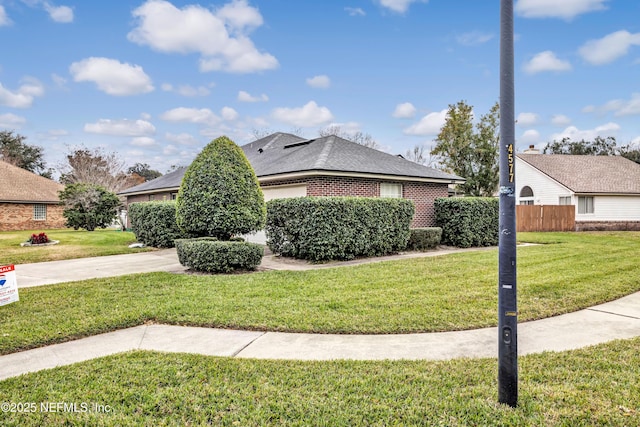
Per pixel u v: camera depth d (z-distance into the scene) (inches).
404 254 504.1
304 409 122.3
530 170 1115.3
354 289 282.8
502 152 120.0
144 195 1047.0
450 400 127.8
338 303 243.4
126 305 242.5
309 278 323.0
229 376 145.9
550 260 419.8
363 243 453.4
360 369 152.1
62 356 169.5
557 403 125.6
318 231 425.7
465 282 305.1
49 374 148.4
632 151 1678.2
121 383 139.9
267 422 115.3
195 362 158.7
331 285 295.4
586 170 1101.7
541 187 1079.6
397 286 292.0
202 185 386.0
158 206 589.6
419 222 653.9
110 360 161.3
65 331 196.9
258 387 136.8
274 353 171.0
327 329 199.9
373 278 321.4
